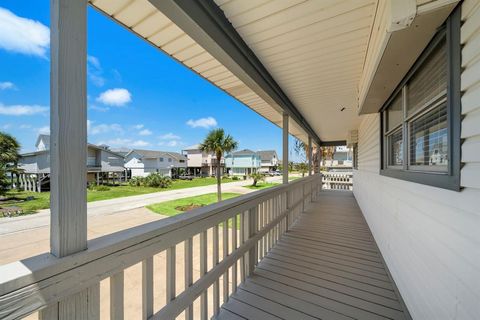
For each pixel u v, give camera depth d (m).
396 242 2.06
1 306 0.61
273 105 3.12
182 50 2.11
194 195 13.32
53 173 0.77
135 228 1.08
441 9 1.07
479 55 0.92
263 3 1.55
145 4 1.50
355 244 3.03
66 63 0.77
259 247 2.55
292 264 2.44
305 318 1.62
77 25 0.80
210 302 2.12
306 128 5.46
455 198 1.11
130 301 2.52
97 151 21.47
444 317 1.21
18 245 4.88
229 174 37.03
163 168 30.25
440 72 1.33
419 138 1.72
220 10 1.61
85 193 0.82
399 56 1.50
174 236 1.22
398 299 1.86
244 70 2.04
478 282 0.93
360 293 1.93
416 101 1.71
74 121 0.79
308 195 5.62
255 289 1.98
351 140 6.49
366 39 1.97
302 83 2.98
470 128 0.98
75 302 0.78
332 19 1.71
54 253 0.76
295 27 1.80
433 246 1.34
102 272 0.85
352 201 6.29
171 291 1.23
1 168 12.80
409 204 1.75
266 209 2.73
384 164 2.79
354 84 3.00
